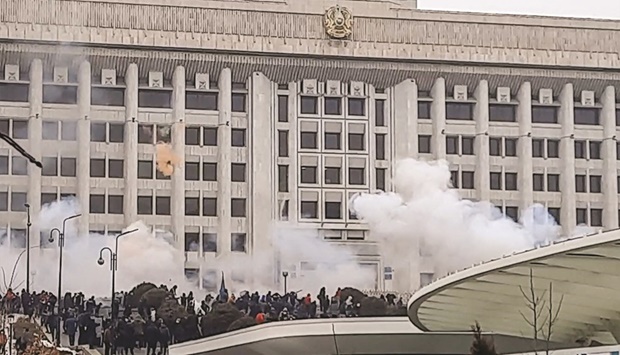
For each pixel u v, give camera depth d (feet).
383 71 423.64
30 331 241.96
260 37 416.46
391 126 427.33
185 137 412.98
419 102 428.56
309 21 421.18
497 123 432.25
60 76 405.39
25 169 400.88
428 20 428.15
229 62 414.82
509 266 166.09
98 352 244.22
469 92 433.48
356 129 424.87
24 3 403.75
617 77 436.35
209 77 417.28
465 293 190.08
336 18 420.36
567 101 436.35
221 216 410.72
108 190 405.59
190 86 415.44
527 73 432.25
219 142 414.41
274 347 237.04
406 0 445.37
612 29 440.45
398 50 422.82
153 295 314.35
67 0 406.21
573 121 436.76
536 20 435.12
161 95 413.39
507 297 189.37
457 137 429.38
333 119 423.23
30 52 400.47
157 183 409.08
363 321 234.38
